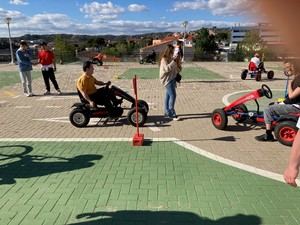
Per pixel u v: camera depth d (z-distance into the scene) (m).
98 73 21.70
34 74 20.59
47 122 7.96
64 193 4.05
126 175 4.57
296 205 3.67
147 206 3.68
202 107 9.62
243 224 3.30
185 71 22.75
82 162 5.12
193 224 3.31
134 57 35.97
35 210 3.65
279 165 4.91
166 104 7.97
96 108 7.36
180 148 5.77
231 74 20.09
